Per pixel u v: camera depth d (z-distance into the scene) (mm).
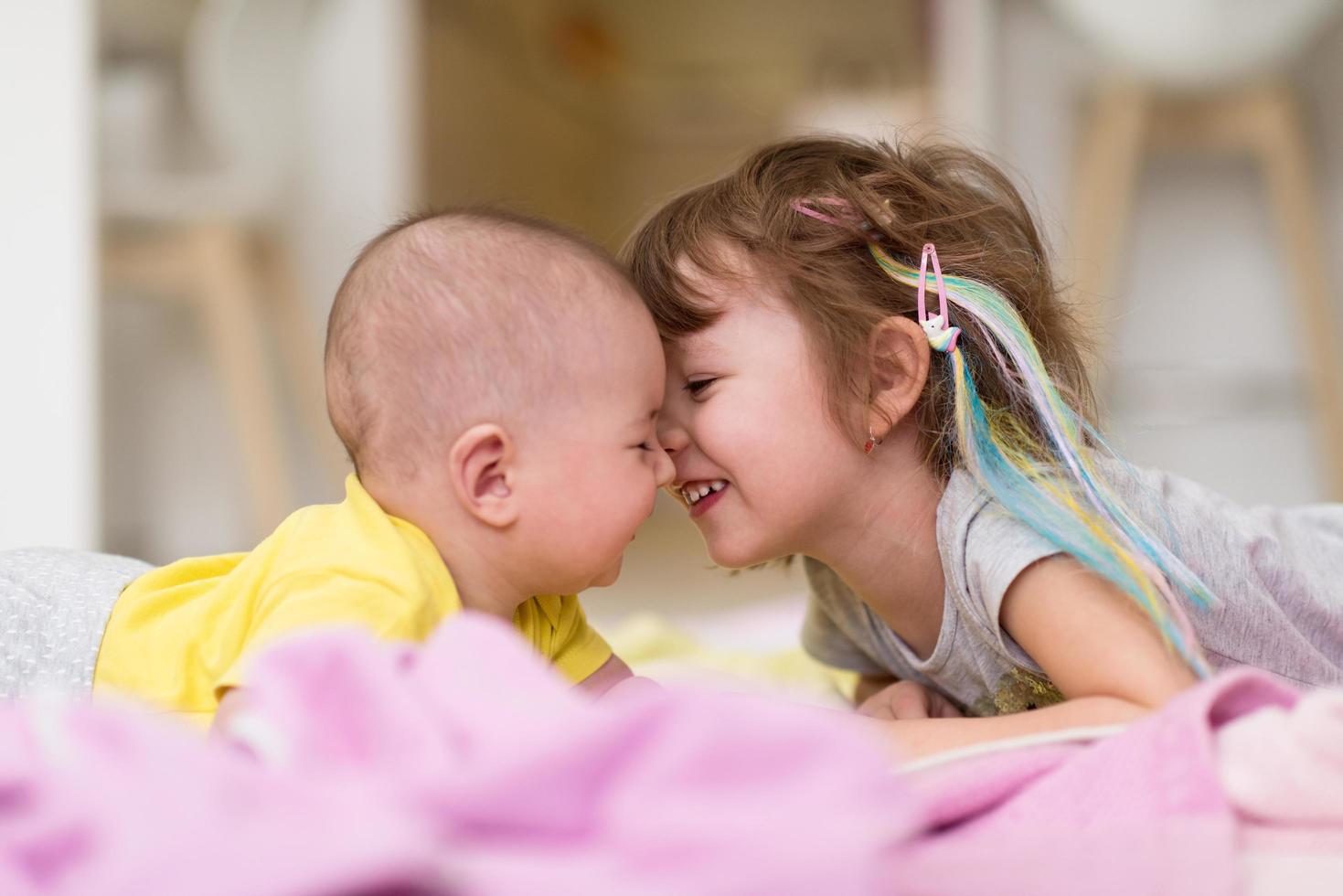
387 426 1221
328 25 3021
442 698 1003
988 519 1251
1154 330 2611
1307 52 2537
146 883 902
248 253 2879
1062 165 2596
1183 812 1059
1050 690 1276
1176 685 1157
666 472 1251
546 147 5617
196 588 1249
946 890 1043
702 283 1300
